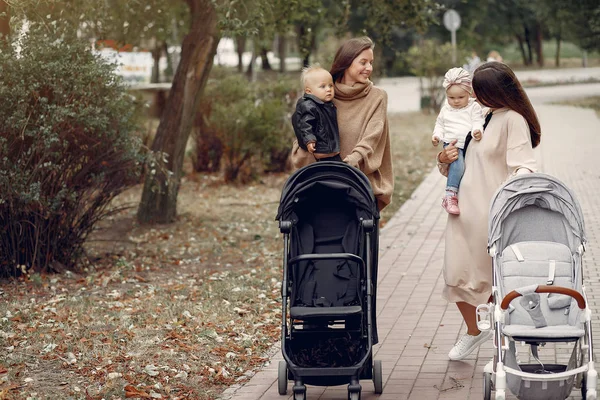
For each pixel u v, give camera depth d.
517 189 5.17
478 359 6.26
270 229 12.32
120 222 12.80
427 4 14.19
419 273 9.29
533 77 51.81
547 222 5.26
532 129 5.64
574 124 25.00
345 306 5.14
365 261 5.32
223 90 17.25
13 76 8.52
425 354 6.44
